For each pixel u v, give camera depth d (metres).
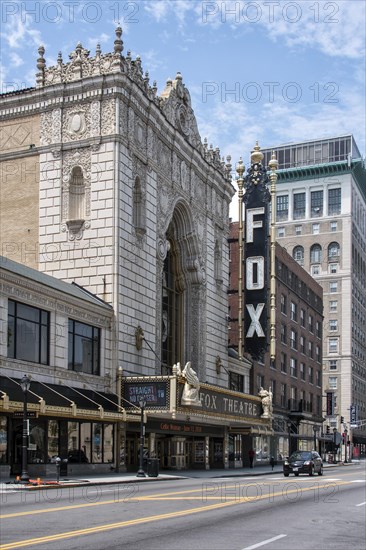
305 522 17.94
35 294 37.25
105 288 44.22
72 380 40.03
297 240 146.12
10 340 35.62
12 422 34.62
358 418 141.50
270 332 62.44
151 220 49.28
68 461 38.25
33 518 17.41
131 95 46.31
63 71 46.81
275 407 79.62
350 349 138.88
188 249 56.59
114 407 42.50
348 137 149.00
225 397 53.97
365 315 156.50
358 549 13.68
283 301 85.81
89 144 45.53
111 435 42.50
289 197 148.38
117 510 19.75
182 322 56.66
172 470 51.53
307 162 151.25
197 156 56.88
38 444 36.00
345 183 144.50
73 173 46.16
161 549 12.98
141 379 43.53
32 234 46.47
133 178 46.97
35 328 37.72
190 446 56.78
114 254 44.25
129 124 46.41
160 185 51.03
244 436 68.62
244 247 62.62
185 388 44.97
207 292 58.78
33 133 47.38
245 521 17.70
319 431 102.00
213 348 59.56
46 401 35.81
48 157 46.69
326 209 145.12
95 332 42.97
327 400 106.88
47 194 46.41
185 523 17.02
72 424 38.81
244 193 63.50
